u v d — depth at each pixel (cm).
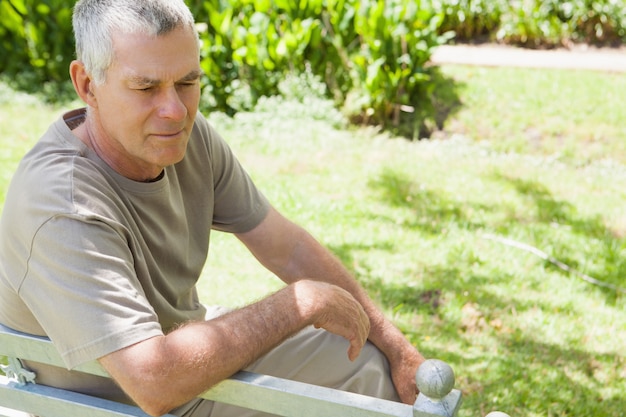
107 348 165
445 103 736
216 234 477
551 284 436
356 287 235
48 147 187
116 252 175
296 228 239
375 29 709
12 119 672
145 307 172
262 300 182
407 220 513
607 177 616
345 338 213
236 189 230
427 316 395
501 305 410
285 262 237
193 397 169
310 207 524
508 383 340
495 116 719
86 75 186
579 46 887
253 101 718
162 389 166
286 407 164
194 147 215
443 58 819
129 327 167
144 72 175
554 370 352
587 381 347
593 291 432
